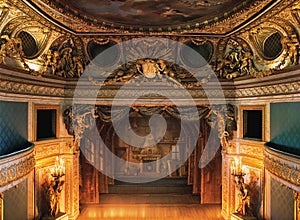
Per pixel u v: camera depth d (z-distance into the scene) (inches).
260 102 437.7
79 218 494.6
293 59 359.3
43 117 464.1
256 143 447.5
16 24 360.5
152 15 373.1
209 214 510.9
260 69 435.5
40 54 427.5
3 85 351.3
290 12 327.6
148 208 534.9
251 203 461.7
